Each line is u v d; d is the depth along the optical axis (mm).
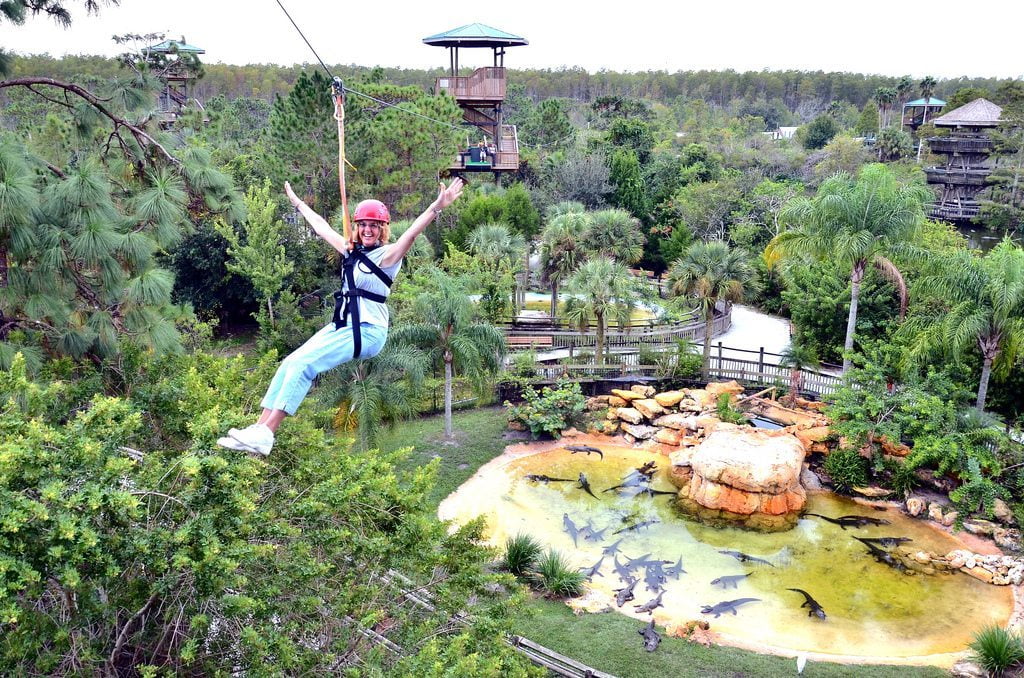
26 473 7609
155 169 14414
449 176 48062
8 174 11078
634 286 38844
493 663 8953
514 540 20438
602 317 32281
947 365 24734
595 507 24031
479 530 12117
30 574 6676
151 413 11734
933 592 19453
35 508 6875
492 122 50719
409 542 10367
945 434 22844
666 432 28766
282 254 34406
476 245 42844
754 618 18203
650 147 75312
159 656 8891
